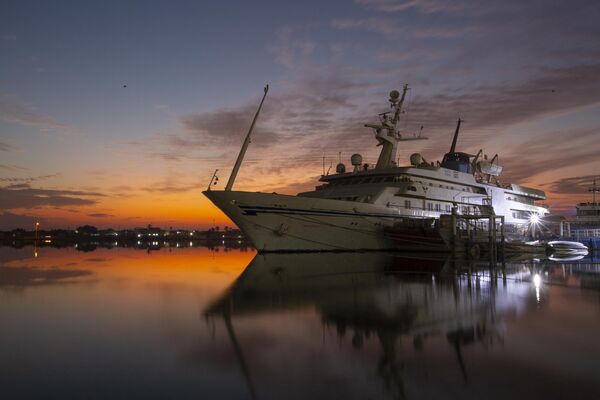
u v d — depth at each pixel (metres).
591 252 64.69
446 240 44.72
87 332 13.72
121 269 36.97
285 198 41.34
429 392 8.78
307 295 20.84
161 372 10.00
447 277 27.94
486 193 58.16
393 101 52.91
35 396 8.70
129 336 13.17
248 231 42.12
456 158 57.31
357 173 50.50
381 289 22.64
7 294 21.89
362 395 8.66
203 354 11.33
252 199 40.44
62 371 10.10
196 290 22.94
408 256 45.56
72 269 37.25
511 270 32.75
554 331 13.48
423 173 49.09
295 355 11.18
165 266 40.06
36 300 19.95
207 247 104.25
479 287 23.33
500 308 17.27
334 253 45.59
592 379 9.40
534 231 69.62
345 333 13.40
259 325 14.50
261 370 10.10
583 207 83.62
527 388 8.92
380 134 51.62
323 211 43.00
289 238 43.66
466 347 11.77
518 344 12.02
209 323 14.88
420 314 16.14
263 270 32.53
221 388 9.06
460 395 8.63
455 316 15.75
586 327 13.98
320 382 9.37
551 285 24.12
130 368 10.28
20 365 10.52
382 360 10.73
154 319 15.57
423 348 11.70
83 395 8.75
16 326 14.58
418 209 49.81
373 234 46.56
